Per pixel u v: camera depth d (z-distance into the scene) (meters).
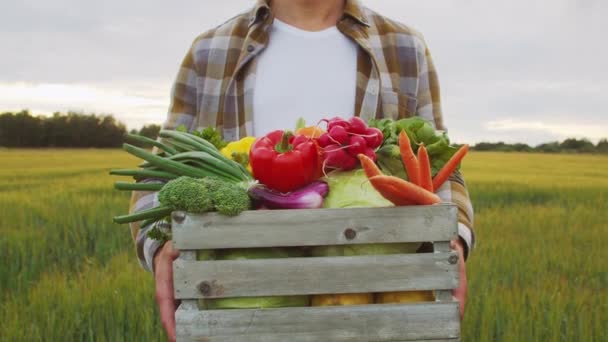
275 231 1.27
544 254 5.61
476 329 3.65
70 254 6.30
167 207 1.31
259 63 2.05
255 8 2.07
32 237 6.54
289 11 2.07
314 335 1.27
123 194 10.16
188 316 1.27
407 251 1.33
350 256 1.29
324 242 1.27
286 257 1.34
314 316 1.27
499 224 7.45
